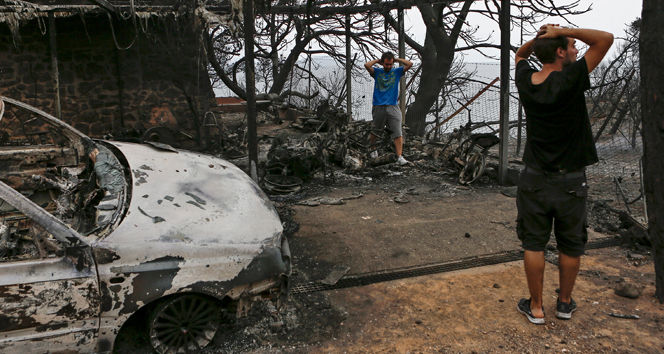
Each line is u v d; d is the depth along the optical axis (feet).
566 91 9.05
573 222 10.08
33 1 26.35
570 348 9.70
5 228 10.25
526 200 10.31
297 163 23.82
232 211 10.14
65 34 31.86
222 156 30.78
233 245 9.15
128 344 9.51
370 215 19.17
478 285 12.87
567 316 10.79
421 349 9.73
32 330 7.68
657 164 11.19
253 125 19.58
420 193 22.74
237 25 24.72
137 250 8.23
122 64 33.04
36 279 7.61
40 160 12.92
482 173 24.21
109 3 26.94
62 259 7.86
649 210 11.63
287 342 9.96
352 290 12.57
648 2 10.84
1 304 7.38
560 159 9.69
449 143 28.76
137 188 9.51
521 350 9.66
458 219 18.63
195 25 26.91
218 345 9.71
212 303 9.29
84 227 10.03
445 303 11.82
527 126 10.25
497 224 18.04
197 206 9.77
